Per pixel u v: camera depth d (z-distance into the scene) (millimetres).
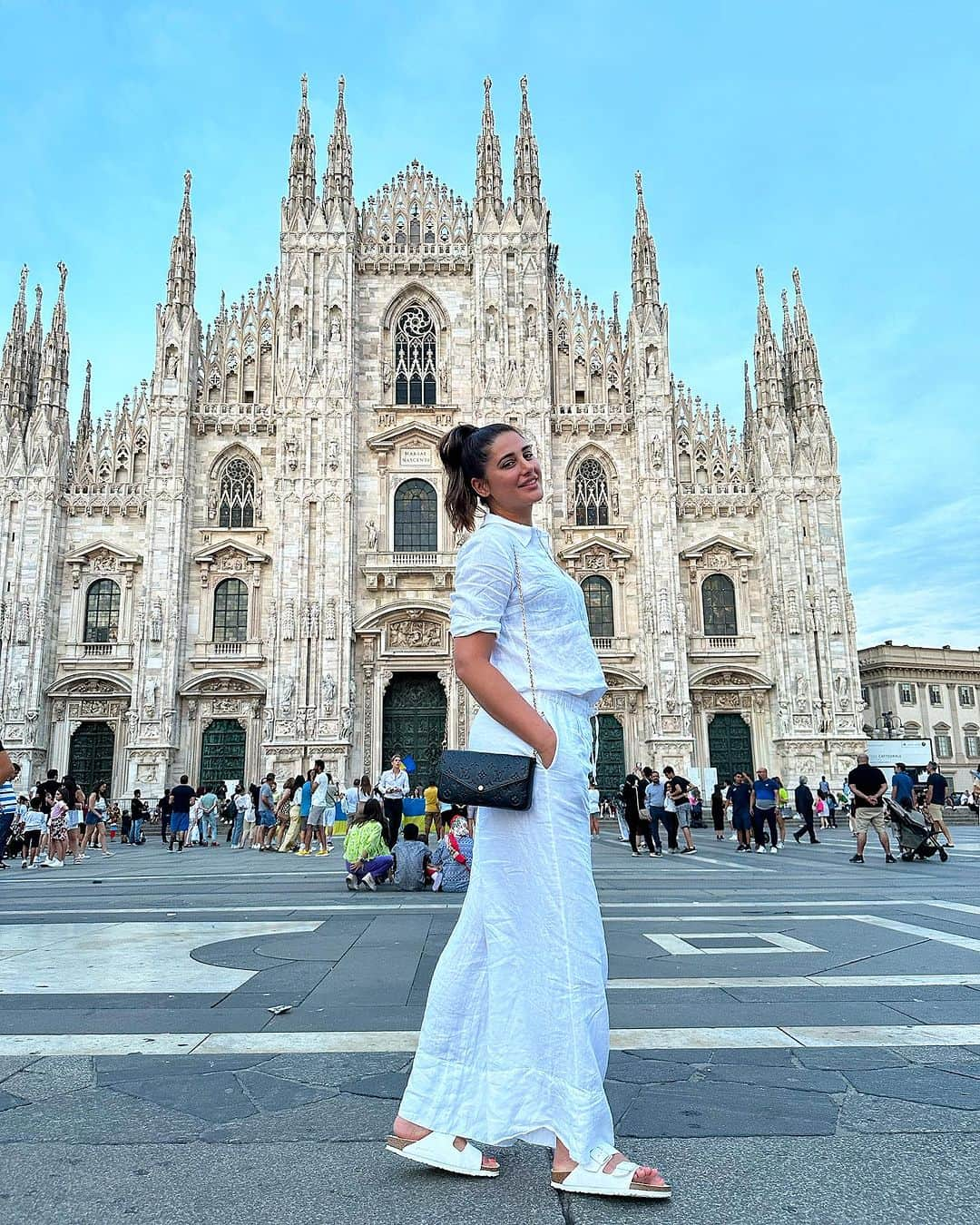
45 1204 3633
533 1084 3828
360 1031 6531
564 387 59375
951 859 26484
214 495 56188
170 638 52719
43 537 54062
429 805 34406
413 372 59062
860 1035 6320
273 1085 5227
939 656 95312
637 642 55438
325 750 51656
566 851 4008
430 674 55156
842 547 56281
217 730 53469
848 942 10492
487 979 4102
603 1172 3691
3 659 52438
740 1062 5695
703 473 59094
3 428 55188
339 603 53500
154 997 7684
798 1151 4160
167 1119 4652
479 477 4586
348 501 54781
